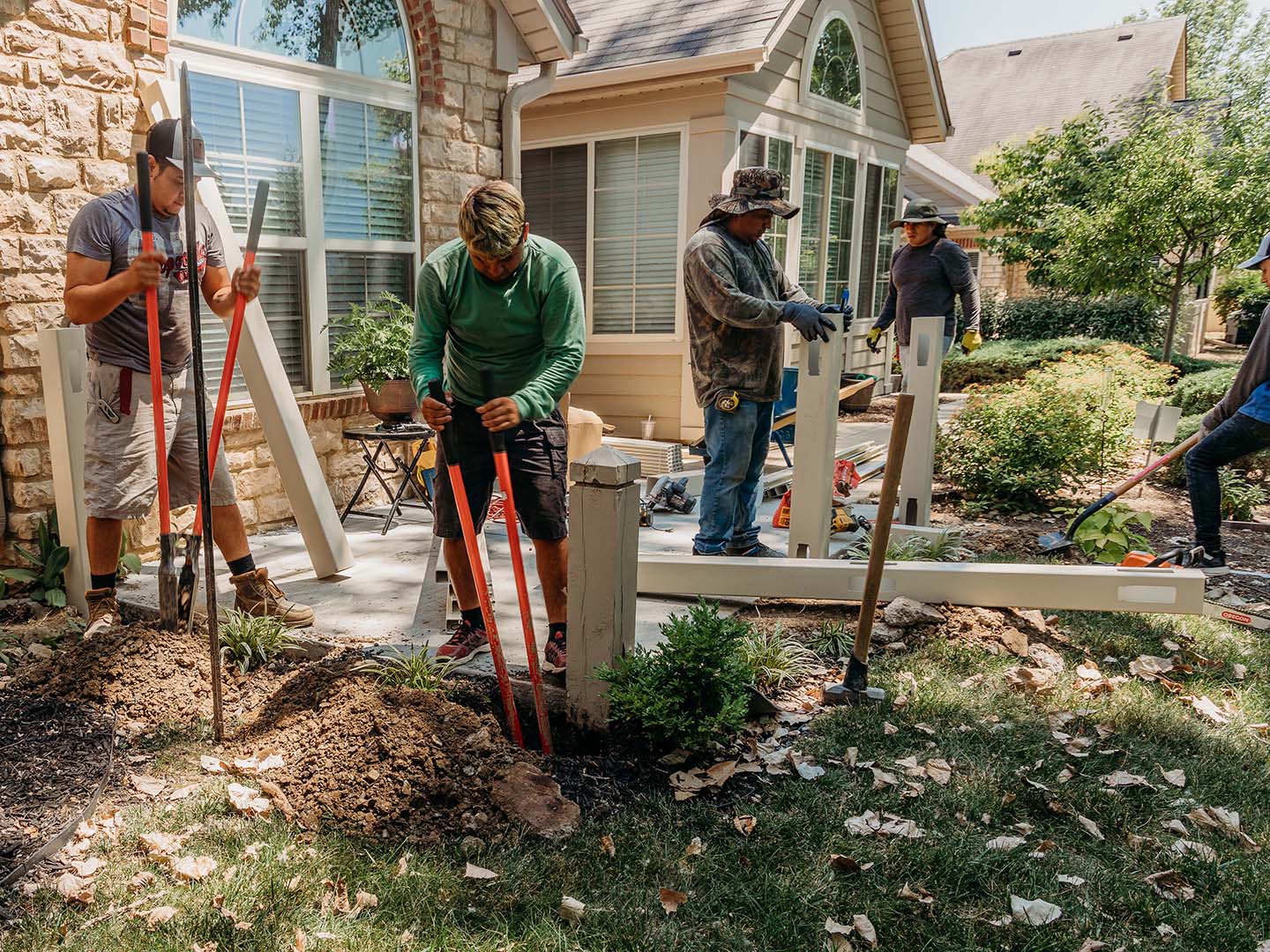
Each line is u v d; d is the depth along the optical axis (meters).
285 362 5.70
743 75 8.66
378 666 3.34
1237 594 4.75
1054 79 26.11
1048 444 6.46
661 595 4.38
